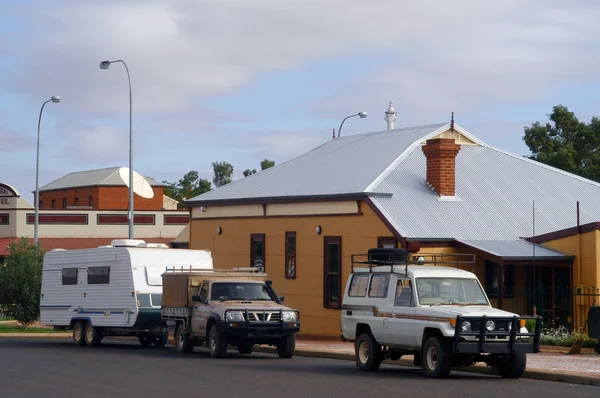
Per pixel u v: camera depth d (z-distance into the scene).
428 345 19.53
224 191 40.31
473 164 36.69
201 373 20.72
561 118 53.12
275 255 36.47
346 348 27.41
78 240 68.25
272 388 17.75
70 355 26.31
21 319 39.88
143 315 29.19
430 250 30.47
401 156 35.50
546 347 25.83
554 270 30.58
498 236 31.58
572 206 34.94
